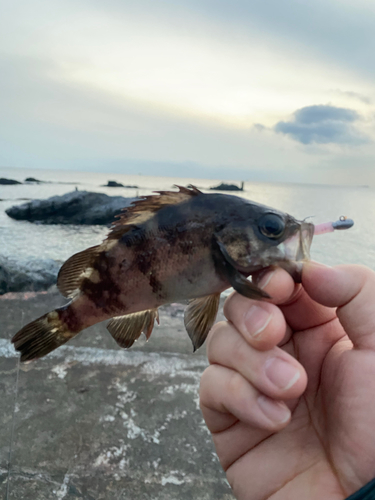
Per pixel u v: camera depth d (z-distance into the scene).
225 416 0.16
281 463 0.15
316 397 0.16
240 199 0.16
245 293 0.14
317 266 0.14
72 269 0.16
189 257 0.15
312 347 0.17
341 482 0.13
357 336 0.14
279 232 0.15
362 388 0.13
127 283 0.16
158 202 0.16
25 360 0.16
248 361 0.14
